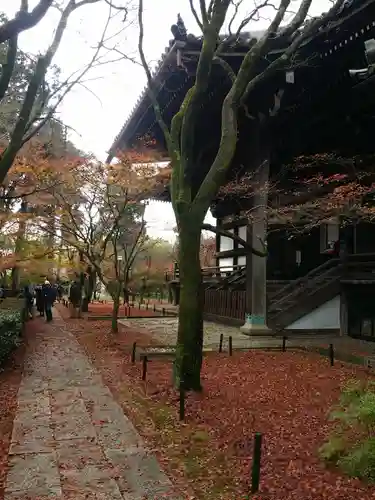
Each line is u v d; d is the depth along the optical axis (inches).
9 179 487.8
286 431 251.4
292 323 669.3
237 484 193.2
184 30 473.1
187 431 252.4
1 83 188.5
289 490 186.2
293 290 732.7
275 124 634.8
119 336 625.9
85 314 1010.1
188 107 324.2
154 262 1536.7
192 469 207.5
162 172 590.6
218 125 677.9
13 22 163.2
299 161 645.9
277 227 863.7
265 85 542.6
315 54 470.6
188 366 322.3
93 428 260.1
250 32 522.9
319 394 324.2
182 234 321.4
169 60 503.2
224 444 235.3
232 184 669.9
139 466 210.2
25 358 472.1
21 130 193.5
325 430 251.4
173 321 868.6
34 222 611.5
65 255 1051.3
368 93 485.1
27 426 262.7
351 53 469.4
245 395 320.5
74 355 491.2
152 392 327.0
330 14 335.9
